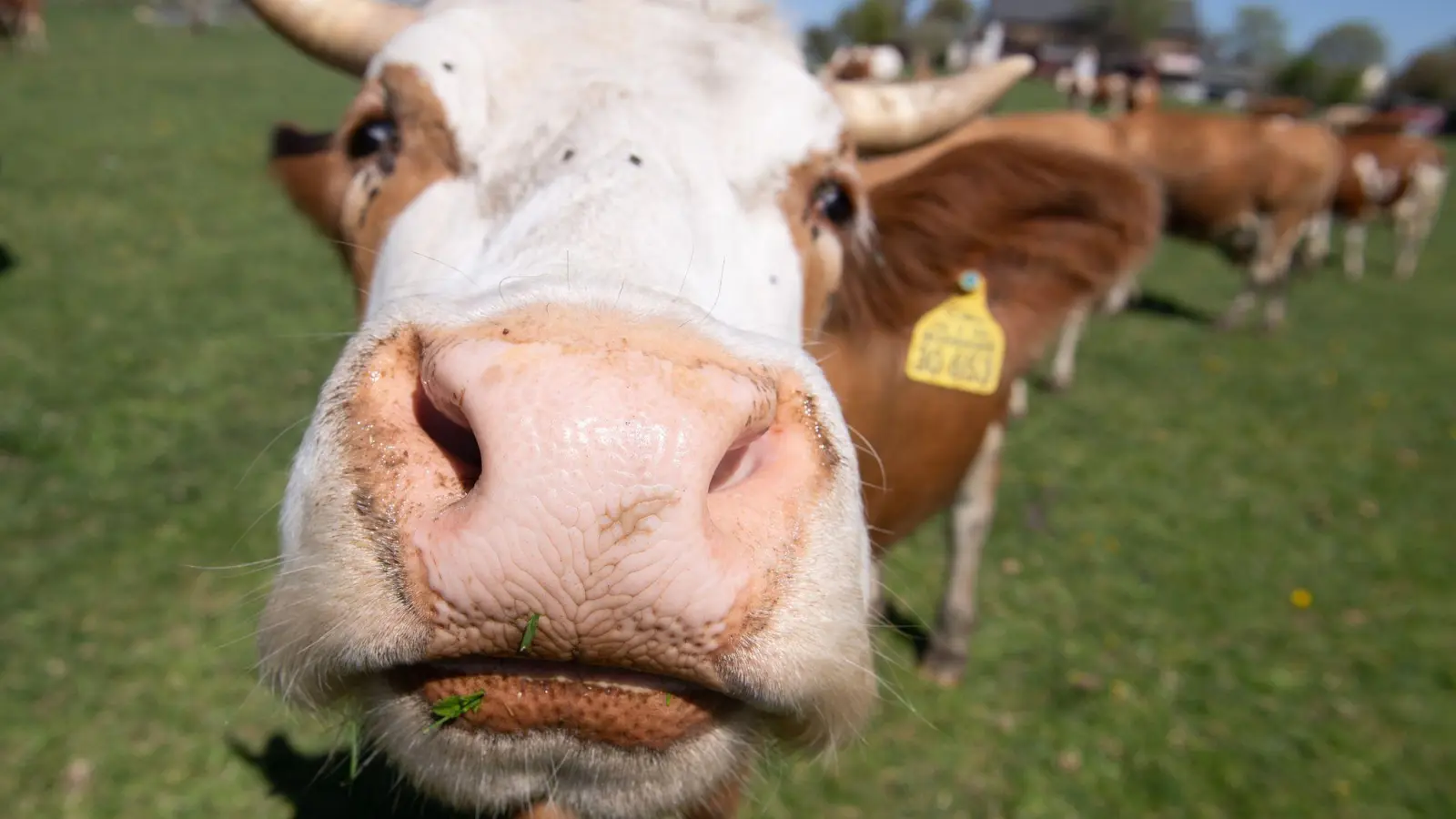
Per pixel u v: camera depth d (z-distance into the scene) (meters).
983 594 1.14
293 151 0.71
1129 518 1.37
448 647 0.28
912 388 0.76
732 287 0.43
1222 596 1.19
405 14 0.63
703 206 0.42
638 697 0.30
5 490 1.11
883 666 0.99
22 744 0.78
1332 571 1.28
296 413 1.38
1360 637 1.13
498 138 0.44
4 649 0.88
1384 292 3.14
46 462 1.18
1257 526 1.39
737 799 0.56
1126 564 1.24
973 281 0.71
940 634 0.98
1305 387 2.06
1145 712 0.96
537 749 0.31
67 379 1.41
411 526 0.28
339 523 0.29
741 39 0.51
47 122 3.29
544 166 0.40
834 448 0.32
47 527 1.06
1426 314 2.86
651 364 0.27
